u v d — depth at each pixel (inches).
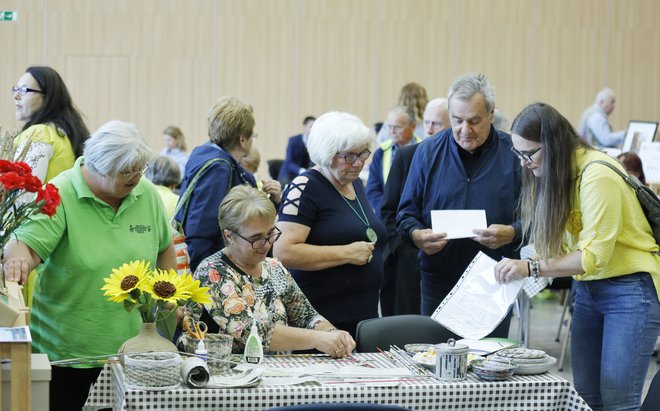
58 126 153.8
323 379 109.2
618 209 127.4
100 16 460.8
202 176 158.2
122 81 464.1
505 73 488.1
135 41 464.4
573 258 128.6
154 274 108.7
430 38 482.6
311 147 142.8
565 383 111.5
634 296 130.3
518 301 233.3
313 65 477.1
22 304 104.0
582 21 491.2
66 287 121.4
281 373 109.9
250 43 472.7
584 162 130.4
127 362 102.2
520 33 487.8
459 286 134.2
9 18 453.1
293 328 122.0
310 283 143.6
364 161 142.3
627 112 497.7
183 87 469.4
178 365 103.3
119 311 122.4
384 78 481.4
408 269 203.6
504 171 158.4
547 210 130.6
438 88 484.1
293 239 139.9
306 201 141.3
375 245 147.0
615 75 495.5
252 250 118.0
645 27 495.5
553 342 264.5
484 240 150.6
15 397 93.9
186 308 118.1
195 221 156.3
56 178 123.0
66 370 122.6
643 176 254.1
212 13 469.4
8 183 101.0
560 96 492.4
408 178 166.4
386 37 480.4
